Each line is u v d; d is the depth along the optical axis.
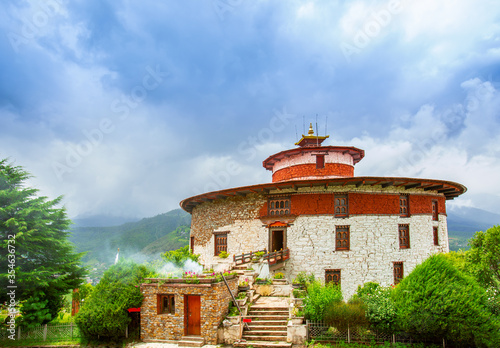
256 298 19.02
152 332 16.45
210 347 15.09
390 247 24.30
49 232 21.06
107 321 15.96
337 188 24.72
